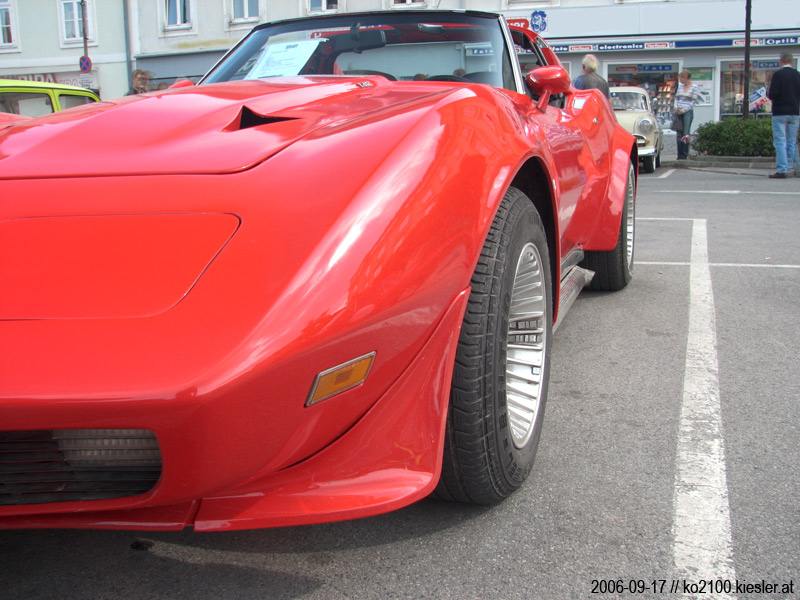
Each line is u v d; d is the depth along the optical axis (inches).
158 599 56.6
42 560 62.0
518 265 66.9
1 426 42.9
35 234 50.1
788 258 185.2
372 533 65.2
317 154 55.4
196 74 775.1
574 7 705.6
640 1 697.0
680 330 126.5
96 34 797.9
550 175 79.8
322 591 57.3
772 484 72.9
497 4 712.4
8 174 56.9
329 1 720.3
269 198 51.2
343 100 72.4
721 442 82.5
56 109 260.2
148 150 58.7
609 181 131.8
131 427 42.9
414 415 55.7
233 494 52.4
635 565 59.9
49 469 46.9
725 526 65.4
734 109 717.3
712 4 688.4
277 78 86.6
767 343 118.1
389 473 54.6
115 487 47.8
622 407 93.3
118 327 44.3
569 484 73.4
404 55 106.3
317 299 47.0
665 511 68.1
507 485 66.7
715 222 248.2
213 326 44.5
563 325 131.1
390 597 56.4
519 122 76.8
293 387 46.0
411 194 54.7
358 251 49.9
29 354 43.3
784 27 681.6
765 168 517.7
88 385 42.2
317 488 52.9
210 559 61.9
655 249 201.8
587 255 146.2
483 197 61.6
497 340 61.9
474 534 64.7
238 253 47.7
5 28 822.5
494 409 62.1
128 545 64.2
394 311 51.5
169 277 46.6
